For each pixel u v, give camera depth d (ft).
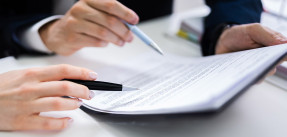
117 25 1.51
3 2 2.08
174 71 1.41
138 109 0.91
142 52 1.90
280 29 1.71
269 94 1.27
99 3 1.48
